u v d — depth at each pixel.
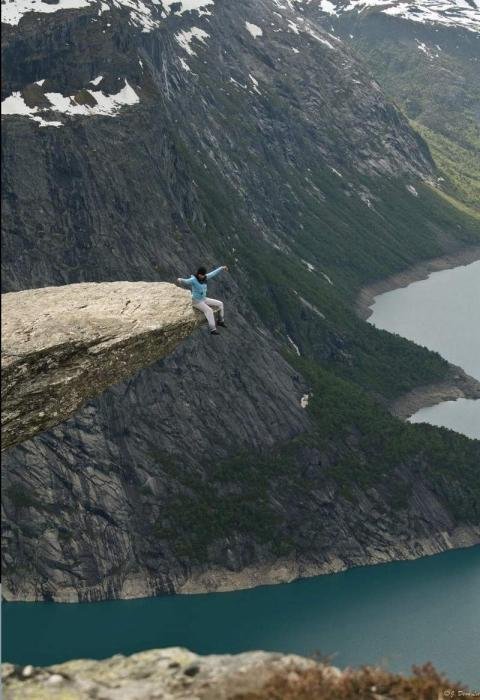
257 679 20.08
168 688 20.41
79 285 36.53
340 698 19.48
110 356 32.81
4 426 30.77
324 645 157.38
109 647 163.25
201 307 35.41
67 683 20.75
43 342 31.81
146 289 36.00
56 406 31.88
